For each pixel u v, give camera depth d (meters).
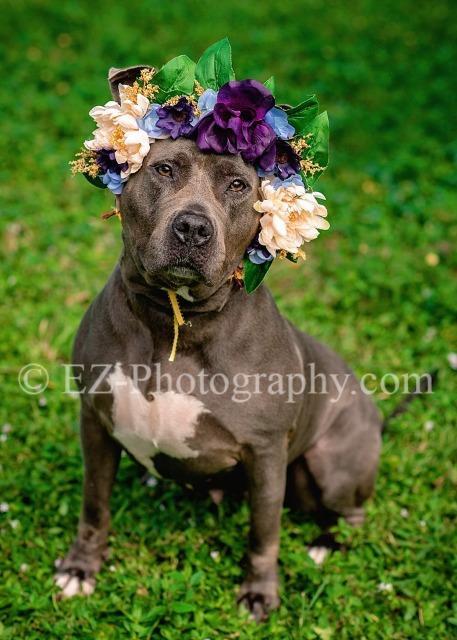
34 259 6.13
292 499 4.35
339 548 4.12
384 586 3.82
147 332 3.39
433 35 12.98
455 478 4.56
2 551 3.92
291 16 13.35
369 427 4.20
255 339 3.47
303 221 3.26
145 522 4.12
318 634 3.56
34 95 9.30
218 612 3.65
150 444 3.54
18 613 3.58
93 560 3.83
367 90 10.58
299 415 3.74
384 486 4.49
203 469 3.63
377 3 14.36
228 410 3.42
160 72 3.16
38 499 4.17
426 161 8.44
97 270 6.17
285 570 3.97
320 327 5.71
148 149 3.16
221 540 4.03
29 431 4.61
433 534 4.16
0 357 5.21
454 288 6.21
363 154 8.68
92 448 3.67
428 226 7.18
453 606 3.74
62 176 7.54
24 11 12.27
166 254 3.07
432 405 5.09
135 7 13.05
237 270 3.38
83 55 10.87
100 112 3.17
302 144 3.24
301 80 10.75
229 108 3.08
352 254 6.73
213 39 11.93
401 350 5.57
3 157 7.73
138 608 3.56
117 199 3.37
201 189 3.13
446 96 10.42
